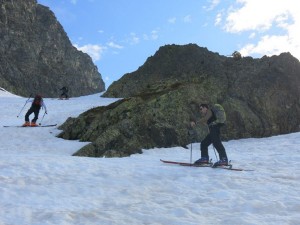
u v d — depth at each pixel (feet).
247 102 76.43
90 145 52.70
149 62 134.92
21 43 332.19
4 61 307.17
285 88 80.12
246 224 17.35
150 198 23.62
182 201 22.61
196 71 114.52
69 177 29.22
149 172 32.14
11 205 20.63
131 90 129.08
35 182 27.12
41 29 367.86
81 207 20.92
